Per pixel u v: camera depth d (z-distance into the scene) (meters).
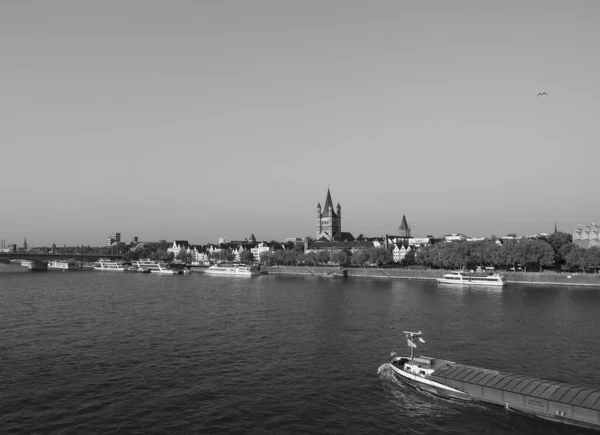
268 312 130.38
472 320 115.06
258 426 55.22
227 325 111.06
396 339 95.06
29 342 94.31
